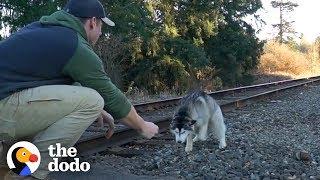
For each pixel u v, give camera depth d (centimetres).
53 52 136
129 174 239
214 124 325
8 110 136
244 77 1411
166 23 1095
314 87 1136
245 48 1323
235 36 1300
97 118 154
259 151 308
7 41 140
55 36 138
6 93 136
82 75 140
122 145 332
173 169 259
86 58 139
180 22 1169
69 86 141
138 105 545
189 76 1130
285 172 248
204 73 1221
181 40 1092
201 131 318
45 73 138
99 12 148
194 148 317
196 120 310
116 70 920
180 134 298
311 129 446
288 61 1936
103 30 848
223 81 1310
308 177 239
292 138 385
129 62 1047
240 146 328
